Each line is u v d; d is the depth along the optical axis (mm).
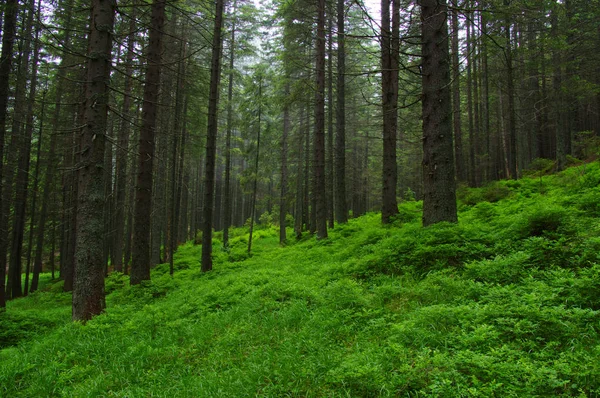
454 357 3803
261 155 24312
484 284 5520
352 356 4391
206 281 11781
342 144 18781
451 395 3281
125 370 5508
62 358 6195
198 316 7648
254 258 16672
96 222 8148
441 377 3494
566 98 18422
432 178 8422
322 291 7223
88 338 6770
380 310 5641
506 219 7969
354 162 32875
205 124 21609
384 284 6754
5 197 14852
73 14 15039
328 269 8836
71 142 19062
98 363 5809
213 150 14133
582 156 19766
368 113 30109
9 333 8445
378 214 19969
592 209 7234
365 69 20219
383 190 13531
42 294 17188
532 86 21469
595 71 20688
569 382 3229
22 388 5488
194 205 39344
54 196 24453
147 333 6824
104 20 8289
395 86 13641
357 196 34875
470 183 22500
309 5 16281
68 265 18172
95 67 8188
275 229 34438
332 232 16422
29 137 17078
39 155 20188
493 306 4598
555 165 19156
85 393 4902
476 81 24922
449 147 8367
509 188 14195
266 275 9766
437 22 8344
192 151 23344
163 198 21766
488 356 3613
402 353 4133
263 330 6035
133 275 12484
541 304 4352
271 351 5102
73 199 18375
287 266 11305
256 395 4160
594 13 17516
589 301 4371
